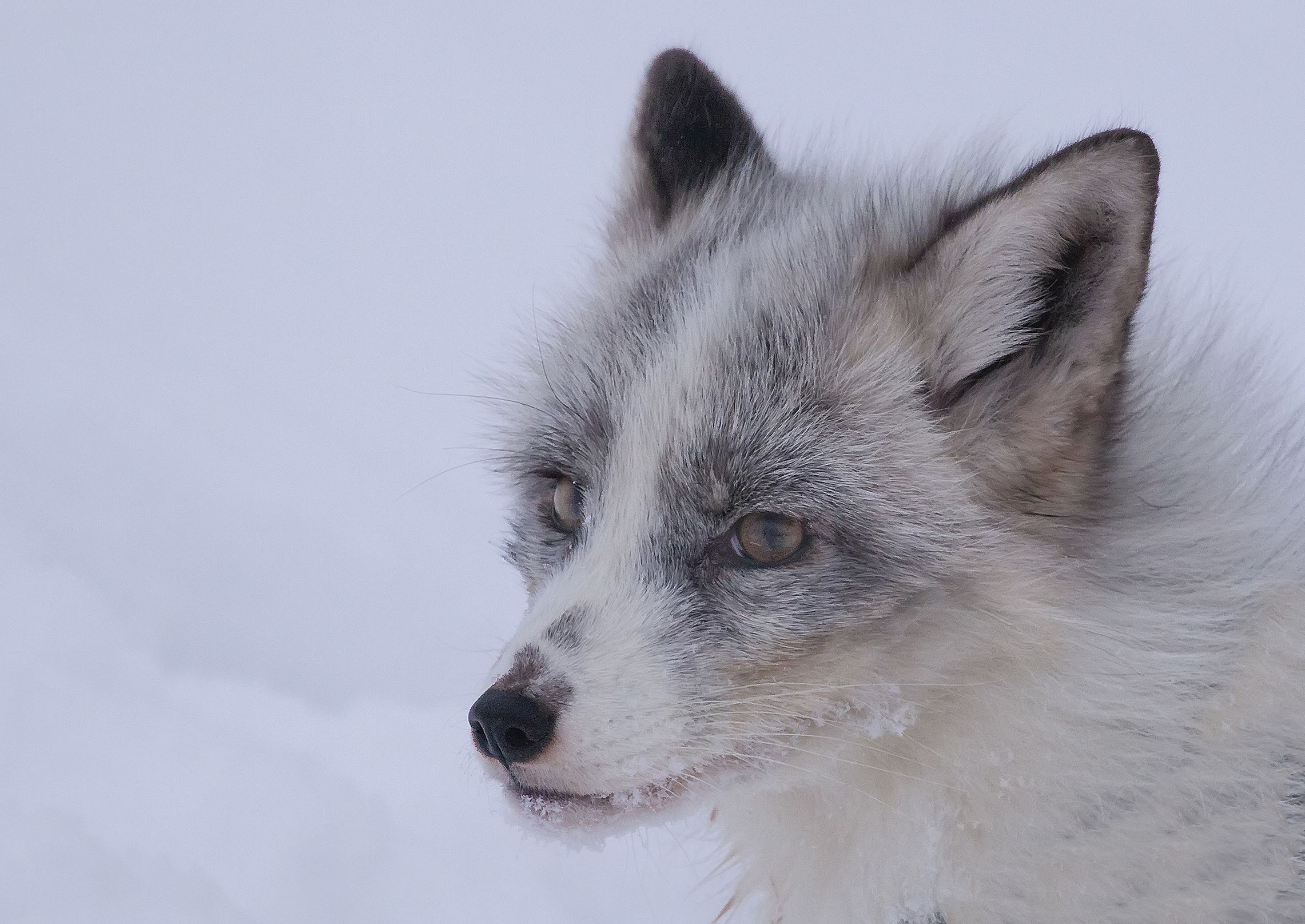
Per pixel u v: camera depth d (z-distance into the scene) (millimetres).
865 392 5746
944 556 5473
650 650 5402
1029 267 5504
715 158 7711
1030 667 5441
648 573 5652
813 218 6719
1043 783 5496
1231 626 5625
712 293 6328
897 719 5496
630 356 6270
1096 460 5594
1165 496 5785
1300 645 5488
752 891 6844
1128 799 5535
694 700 5355
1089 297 5422
